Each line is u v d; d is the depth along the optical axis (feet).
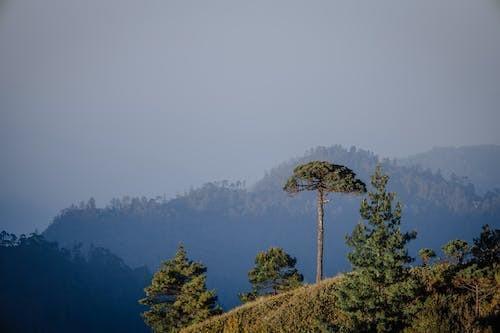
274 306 226.79
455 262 187.62
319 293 215.51
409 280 156.76
